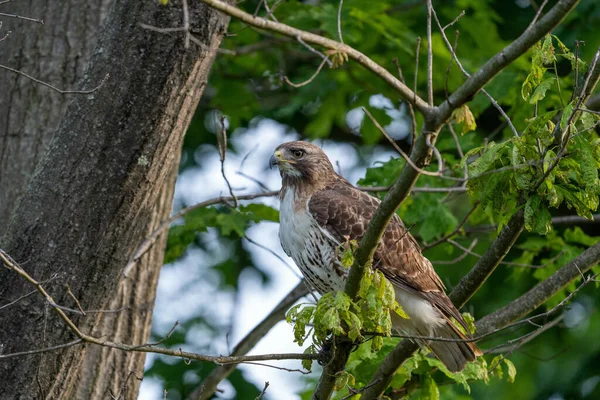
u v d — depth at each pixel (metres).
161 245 11.92
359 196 11.44
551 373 18.06
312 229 11.05
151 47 9.26
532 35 7.62
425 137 7.96
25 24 11.98
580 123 9.40
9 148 11.67
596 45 16.23
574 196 8.56
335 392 11.29
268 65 18.08
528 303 10.97
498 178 8.78
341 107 17.78
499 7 18.42
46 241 9.39
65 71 11.80
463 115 8.00
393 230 11.04
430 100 8.33
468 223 16.44
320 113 17.88
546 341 18.33
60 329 9.41
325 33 15.54
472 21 16.48
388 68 16.48
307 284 11.49
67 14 11.95
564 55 8.77
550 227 8.59
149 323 11.73
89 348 11.24
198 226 13.92
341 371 9.23
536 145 8.45
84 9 11.96
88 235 9.40
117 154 9.34
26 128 11.70
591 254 10.77
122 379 11.37
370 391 10.75
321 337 8.23
